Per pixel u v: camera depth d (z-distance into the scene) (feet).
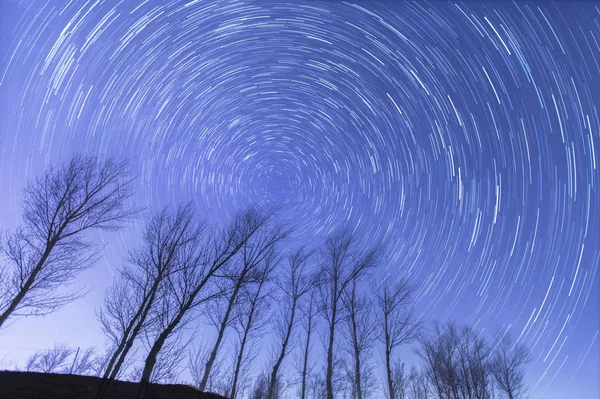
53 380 37.47
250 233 47.16
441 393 80.28
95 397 33.30
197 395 41.52
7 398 32.09
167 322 38.65
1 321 40.60
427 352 86.89
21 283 44.04
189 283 41.29
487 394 78.74
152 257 43.60
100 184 54.44
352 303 70.74
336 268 74.79
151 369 34.73
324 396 73.97
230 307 58.80
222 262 43.50
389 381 63.26
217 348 56.03
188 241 44.86
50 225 48.91
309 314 72.79
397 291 77.71
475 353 85.20
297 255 76.69
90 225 51.98
